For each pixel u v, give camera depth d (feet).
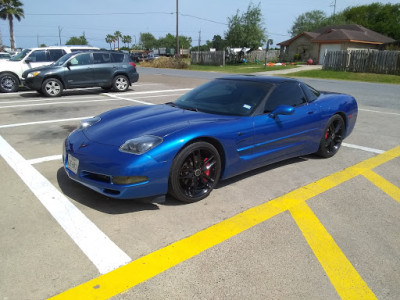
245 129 11.77
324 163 15.55
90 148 10.25
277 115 12.92
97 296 6.66
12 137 18.31
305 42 129.90
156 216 9.91
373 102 36.17
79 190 11.39
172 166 9.94
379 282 7.47
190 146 10.20
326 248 8.66
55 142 17.40
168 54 227.20
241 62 141.38
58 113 25.58
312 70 88.17
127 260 7.80
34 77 34.27
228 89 13.89
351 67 82.79
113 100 32.81
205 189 11.14
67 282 7.00
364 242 9.03
